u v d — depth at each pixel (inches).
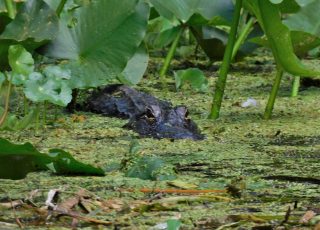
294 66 419.8
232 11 498.6
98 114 464.8
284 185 307.9
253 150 378.3
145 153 366.3
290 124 442.9
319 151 377.4
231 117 461.1
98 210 260.8
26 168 289.1
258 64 662.5
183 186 300.4
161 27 630.5
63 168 313.7
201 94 533.3
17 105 458.0
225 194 292.0
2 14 403.9
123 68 415.8
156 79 580.4
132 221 251.1
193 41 716.0
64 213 253.4
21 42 395.5
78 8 423.5
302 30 473.7
